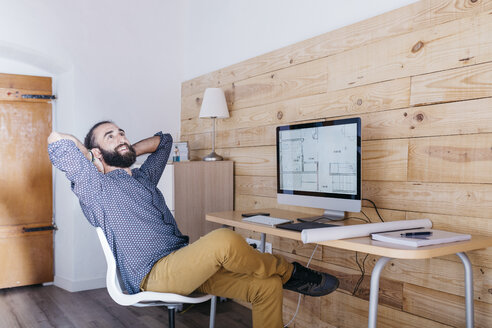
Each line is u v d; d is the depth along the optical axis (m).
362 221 1.97
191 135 3.64
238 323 2.60
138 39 3.60
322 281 1.75
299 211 2.45
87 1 3.35
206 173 2.96
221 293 1.74
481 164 1.63
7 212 3.33
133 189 1.80
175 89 3.80
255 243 2.84
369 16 2.08
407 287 1.90
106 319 2.67
